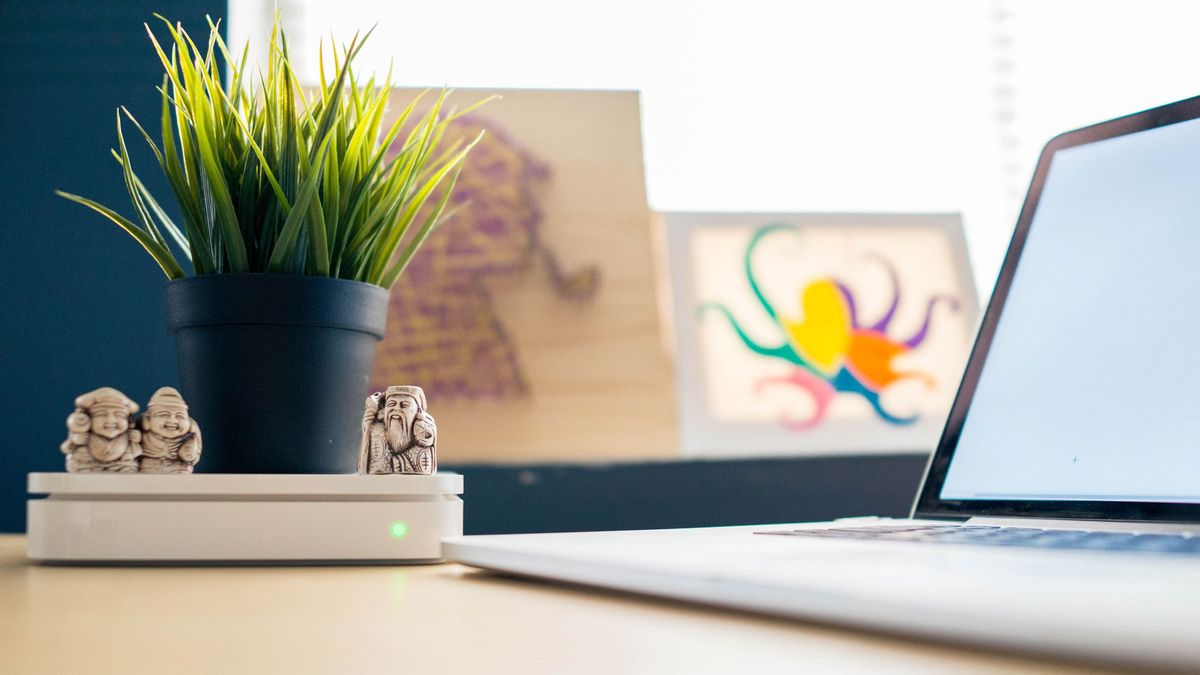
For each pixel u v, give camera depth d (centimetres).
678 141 178
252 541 67
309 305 74
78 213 146
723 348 163
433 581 56
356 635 35
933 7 188
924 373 167
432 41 170
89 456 70
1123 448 57
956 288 173
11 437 143
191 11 149
